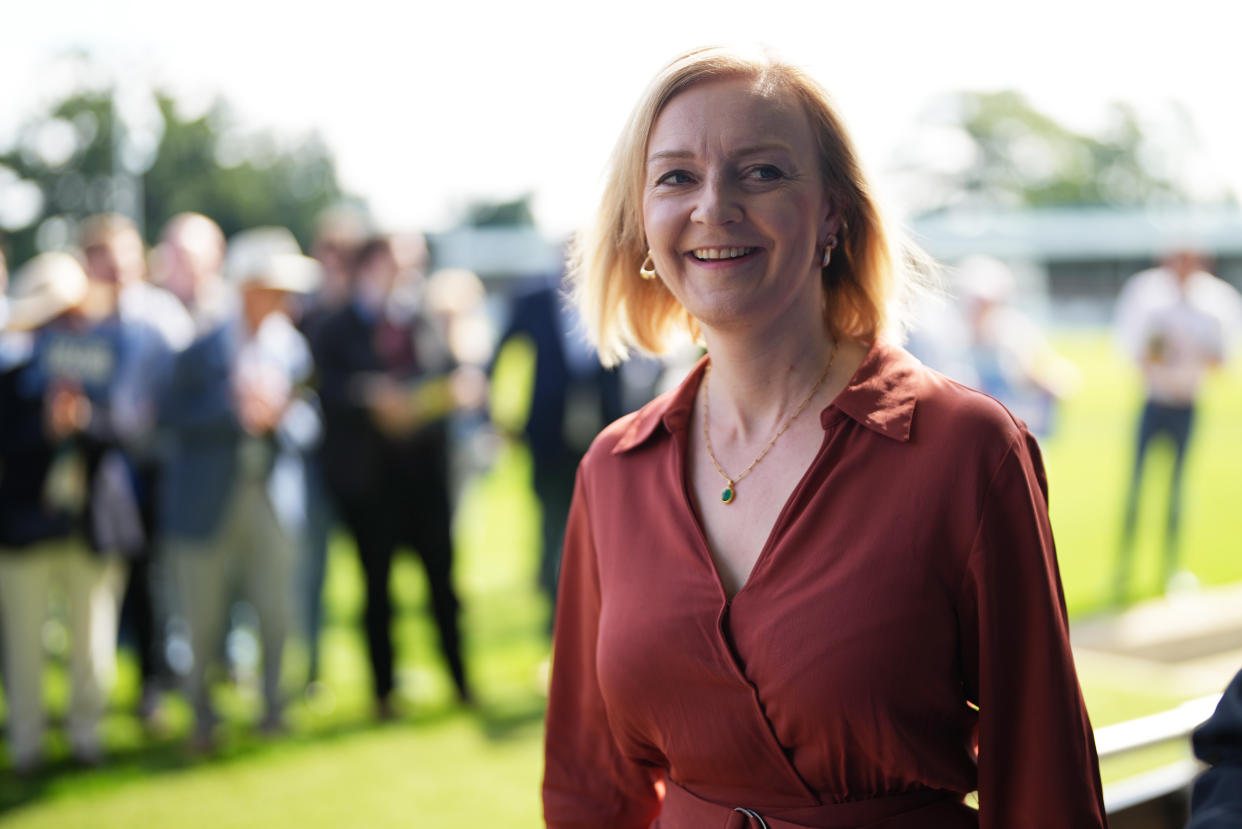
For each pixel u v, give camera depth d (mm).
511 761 4188
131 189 45156
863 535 1243
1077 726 1240
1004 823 1261
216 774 4082
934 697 1234
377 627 4762
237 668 5215
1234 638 5945
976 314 6695
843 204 1390
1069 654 1255
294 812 3695
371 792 3879
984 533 1219
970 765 1304
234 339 4371
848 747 1249
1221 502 10789
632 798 1563
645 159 1382
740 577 1334
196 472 4254
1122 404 20578
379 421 4672
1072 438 16078
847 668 1218
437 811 3693
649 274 1460
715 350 1401
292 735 4531
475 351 5879
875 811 1281
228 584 4734
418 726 4629
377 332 4754
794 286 1324
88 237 4391
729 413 1418
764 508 1341
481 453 6879
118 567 4391
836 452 1291
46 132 50375
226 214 53188
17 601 4070
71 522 4082
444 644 4891
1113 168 72625
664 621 1341
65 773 4117
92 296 4199
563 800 1588
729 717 1302
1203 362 7035
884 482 1255
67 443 4074
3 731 4637
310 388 4926
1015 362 6789
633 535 1424
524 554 8875
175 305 4805
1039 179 72875
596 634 1553
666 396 1513
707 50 1353
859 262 1427
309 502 5098
